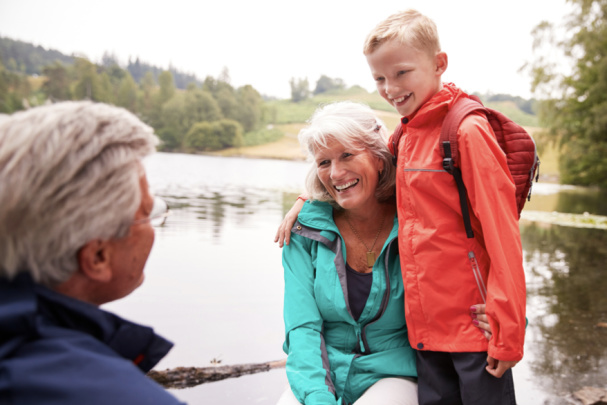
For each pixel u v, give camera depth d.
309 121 2.13
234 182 15.11
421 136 1.94
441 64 2.03
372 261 2.08
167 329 3.35
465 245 1.83
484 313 1.80
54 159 0.83
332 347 2.08
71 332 0.87
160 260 5.11
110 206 0.89
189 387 2.62
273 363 2.93
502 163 1.79
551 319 3.87
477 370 1.78
